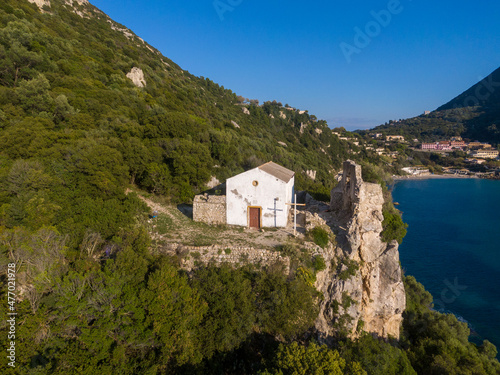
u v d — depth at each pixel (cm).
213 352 1644
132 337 1362
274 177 2602
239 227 2681
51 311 1326
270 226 2677
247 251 2138
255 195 2658
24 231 1600
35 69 4375
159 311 1448
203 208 2775
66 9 9344
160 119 4388
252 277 1998
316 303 2116
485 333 3916
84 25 9006
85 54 6312
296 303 1870
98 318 1361
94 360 1267
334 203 3117
